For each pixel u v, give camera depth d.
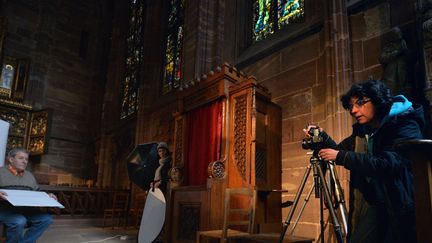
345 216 2.87
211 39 7.88
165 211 5.32
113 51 13.67
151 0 11.41
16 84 12.10
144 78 10.46
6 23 11.93
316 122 5.00
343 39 4.73
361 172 1.81
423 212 1.35
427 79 3.31
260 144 4.89
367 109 2.00
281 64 5.92
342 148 2.42
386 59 3.91
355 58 4.68
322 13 5.34
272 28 6.85
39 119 11.73
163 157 6.27
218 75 5.23
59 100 13.30
